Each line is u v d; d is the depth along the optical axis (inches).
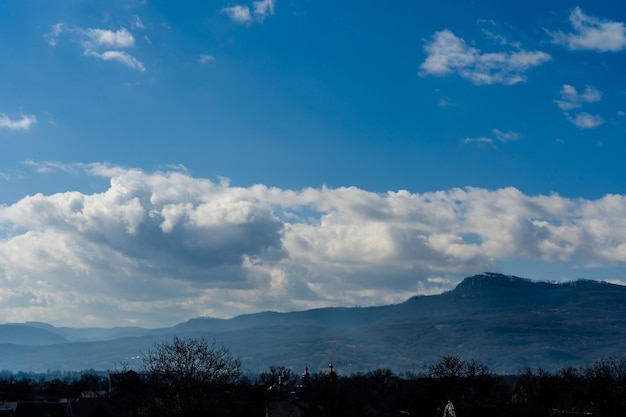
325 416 6624.0
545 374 7632.9
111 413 6737.2
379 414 7239.2
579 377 7834.6
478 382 7209.6
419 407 7106.3
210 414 4357.8
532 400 6875.0
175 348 4559.5
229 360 4756.4
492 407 6318.9
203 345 4692.4
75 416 7194.9
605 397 6289.4
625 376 6737.2
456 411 6250.0
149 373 4473.4
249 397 6505.9
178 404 4389.8
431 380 7490.2
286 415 6569.9
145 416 4399.6
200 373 4515.3
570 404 6732.3
